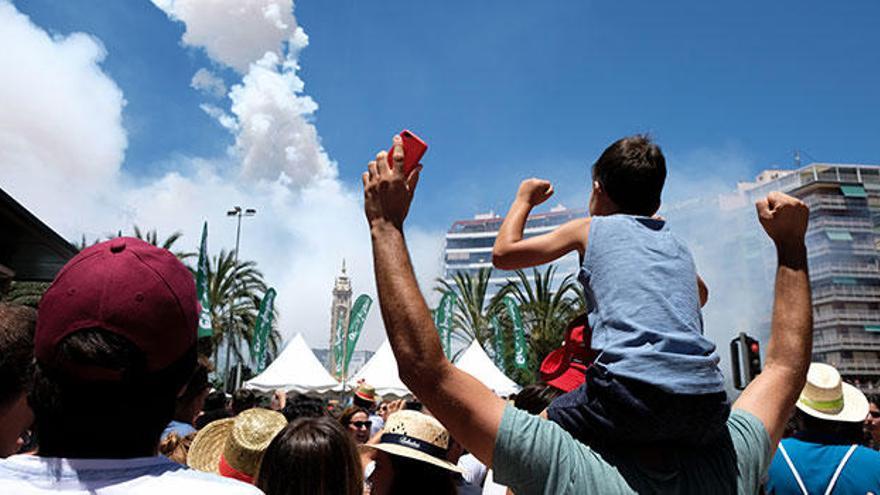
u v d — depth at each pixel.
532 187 1.92
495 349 25.77
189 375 1.32
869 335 94.56
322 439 2.54
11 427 1.66
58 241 12.99
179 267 1.32
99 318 1.18
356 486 2.59
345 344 20.75
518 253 1.78
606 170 1.89
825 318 97.00
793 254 1.84
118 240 1.29
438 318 21.78
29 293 18.53
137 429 1.23
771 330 1.81
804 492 3.41
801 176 104.75
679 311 1.54
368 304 21.19
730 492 1.45
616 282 1.59
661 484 1.39
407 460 2.96
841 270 97.75
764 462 1.57
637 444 1.43
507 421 1.35
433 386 1.35
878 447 5.48
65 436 1.19
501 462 1.34
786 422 1.68
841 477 3.35
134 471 1.20
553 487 1.32
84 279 1.21
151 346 1.21
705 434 1.43
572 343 1.91
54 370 1.18
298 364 16.75
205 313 13.88
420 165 1.54
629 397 1.38
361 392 8.81
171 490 1.18
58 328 1.18
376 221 1.49
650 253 1.64
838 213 100.62
